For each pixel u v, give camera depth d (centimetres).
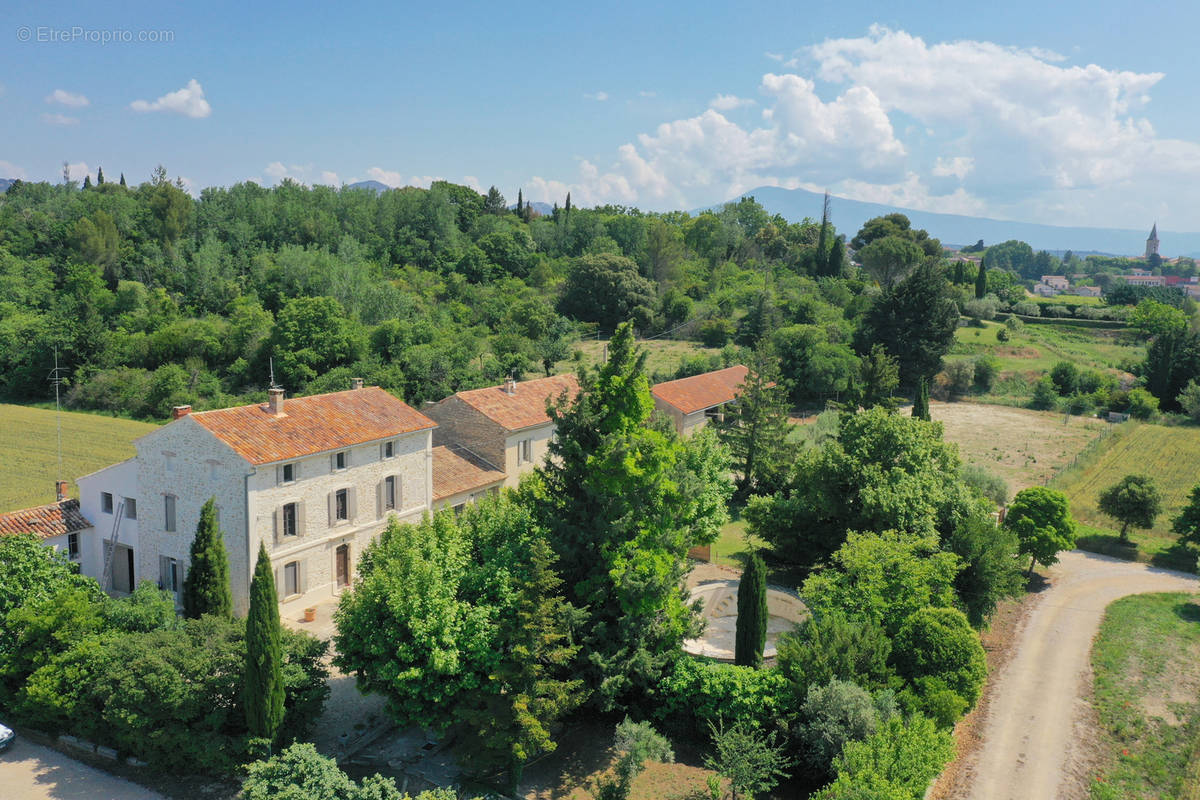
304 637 3011
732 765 2595
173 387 8688
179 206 13562
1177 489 6462
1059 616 4316
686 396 6712
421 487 4581
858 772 2327
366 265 12506
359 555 4241
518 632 2705
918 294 9388
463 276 12950
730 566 4834
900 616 3356
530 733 2597
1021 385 10062
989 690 3547
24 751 2983
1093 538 5394
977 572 3859
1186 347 9406
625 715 3058
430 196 15488
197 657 2739
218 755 2725
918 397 6156
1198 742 3089
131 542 4091
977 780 2891
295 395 8575
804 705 2786
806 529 4538
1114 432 8081
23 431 7825
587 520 3133
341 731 3092
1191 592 4616
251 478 3631
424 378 8531
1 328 9488
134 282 11044
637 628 3036
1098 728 3234
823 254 14612
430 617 2766
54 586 3247
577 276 12119
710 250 16112
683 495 3266
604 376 3183
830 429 7000
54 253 12012
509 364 9219
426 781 2798
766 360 6003
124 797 2720
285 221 14262
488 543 3228
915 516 4038
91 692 2838
